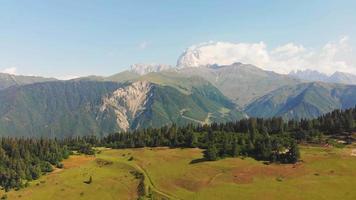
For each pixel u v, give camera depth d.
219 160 186.50
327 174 155.00
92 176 183.38
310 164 168.50
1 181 185.25
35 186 177.00
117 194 159.88
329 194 133.88
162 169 182.75
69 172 194.38
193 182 160.12
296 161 173.25
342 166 163.00
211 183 155.75
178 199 145.25
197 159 193.75
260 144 191.62
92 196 158.62
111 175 184.25
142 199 149.50
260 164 174.88
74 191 164.62
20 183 180.00
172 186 160.50
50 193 164.38
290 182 148.50
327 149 196.38
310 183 145.62
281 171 162.38
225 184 152.50
